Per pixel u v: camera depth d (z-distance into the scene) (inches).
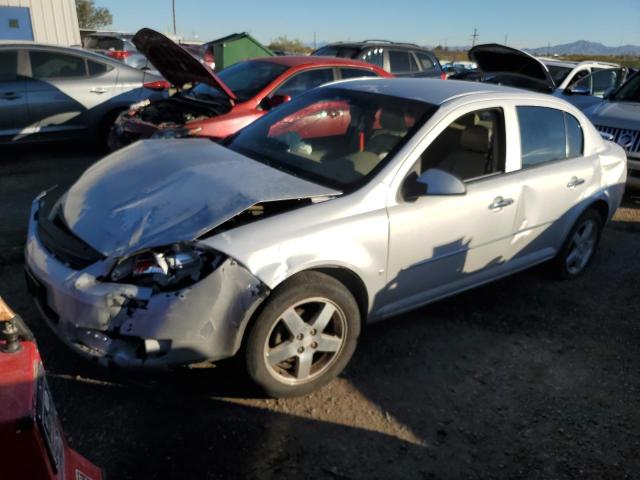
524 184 152.9
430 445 110.3
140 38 244.2
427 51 447.8
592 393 131.1
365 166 129.4
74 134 305.7
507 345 148.3
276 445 106.4
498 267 157.9
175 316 99.8
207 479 97.5
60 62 298.2
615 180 187.3
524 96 159.0
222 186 118.5
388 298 131.2
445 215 133.4
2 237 187.6
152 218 110.6
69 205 124.9
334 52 427.2
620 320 167.0
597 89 412.5
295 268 108.0
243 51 520.4
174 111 253.6
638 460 111.0
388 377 130.2
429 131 133.8
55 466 57.3
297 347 114.8
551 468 107.2
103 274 102.7
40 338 132.5
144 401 115.0
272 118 162.1
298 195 116.1
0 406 51.3
